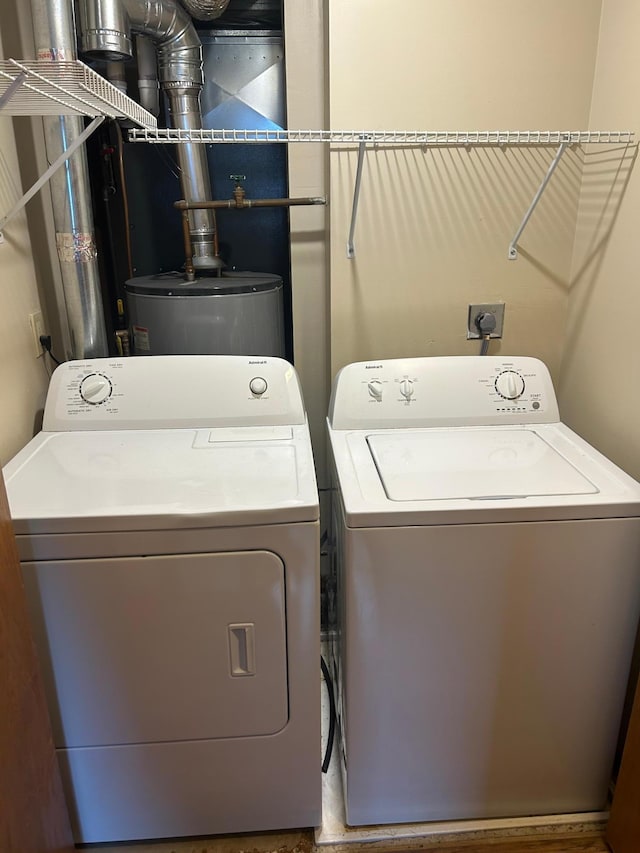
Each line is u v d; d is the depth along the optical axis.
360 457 1.43
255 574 1.19
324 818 1.47
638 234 1.42
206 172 1.88
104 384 1.56
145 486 1.25
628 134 1.45
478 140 1.62
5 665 1.02
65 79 0.96
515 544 1.22
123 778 1.33
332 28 1.56
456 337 1.82
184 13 1.72
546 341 1.85
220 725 1.30
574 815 1.46
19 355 1.55
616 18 1.50
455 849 1.41
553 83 1.62
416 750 1.37
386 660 1.29
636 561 1.25
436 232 1.73
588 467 1.37
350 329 1.81
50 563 1.15
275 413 1.58
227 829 1.42
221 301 1.74
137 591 1.18
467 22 1.57
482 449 1.47
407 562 1.22
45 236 1.73
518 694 1.34
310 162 1.82
